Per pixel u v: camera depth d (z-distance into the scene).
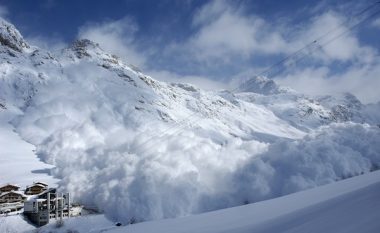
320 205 18.08
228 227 20.88
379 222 11.11
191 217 27.83
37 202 92.19
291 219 17.17
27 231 86.69
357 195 16.56
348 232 11.34
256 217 22.36
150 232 23.98
